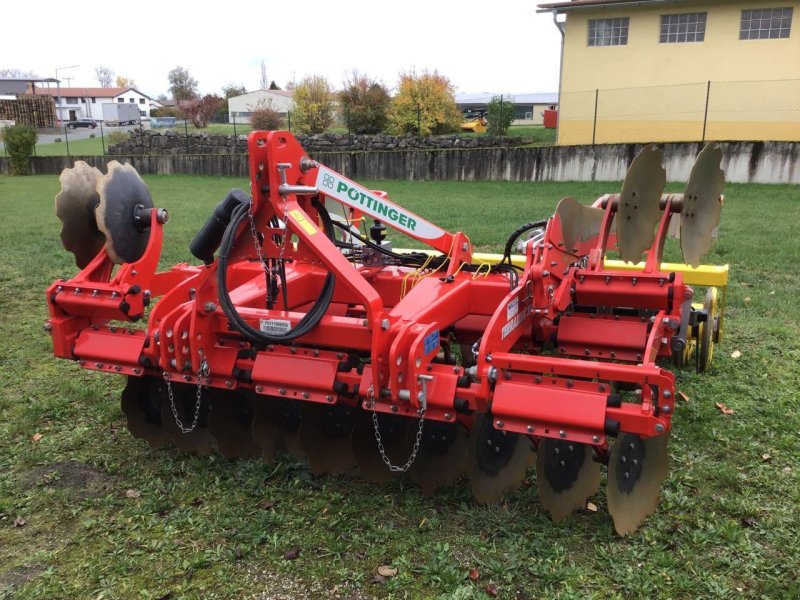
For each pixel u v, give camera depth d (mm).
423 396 3105
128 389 4090
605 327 3906
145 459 3975
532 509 3354
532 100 40781
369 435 3656
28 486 3707
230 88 54969
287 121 29594
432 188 17906
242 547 3129
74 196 3826
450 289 3771
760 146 16109
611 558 2986
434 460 3553
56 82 76562
